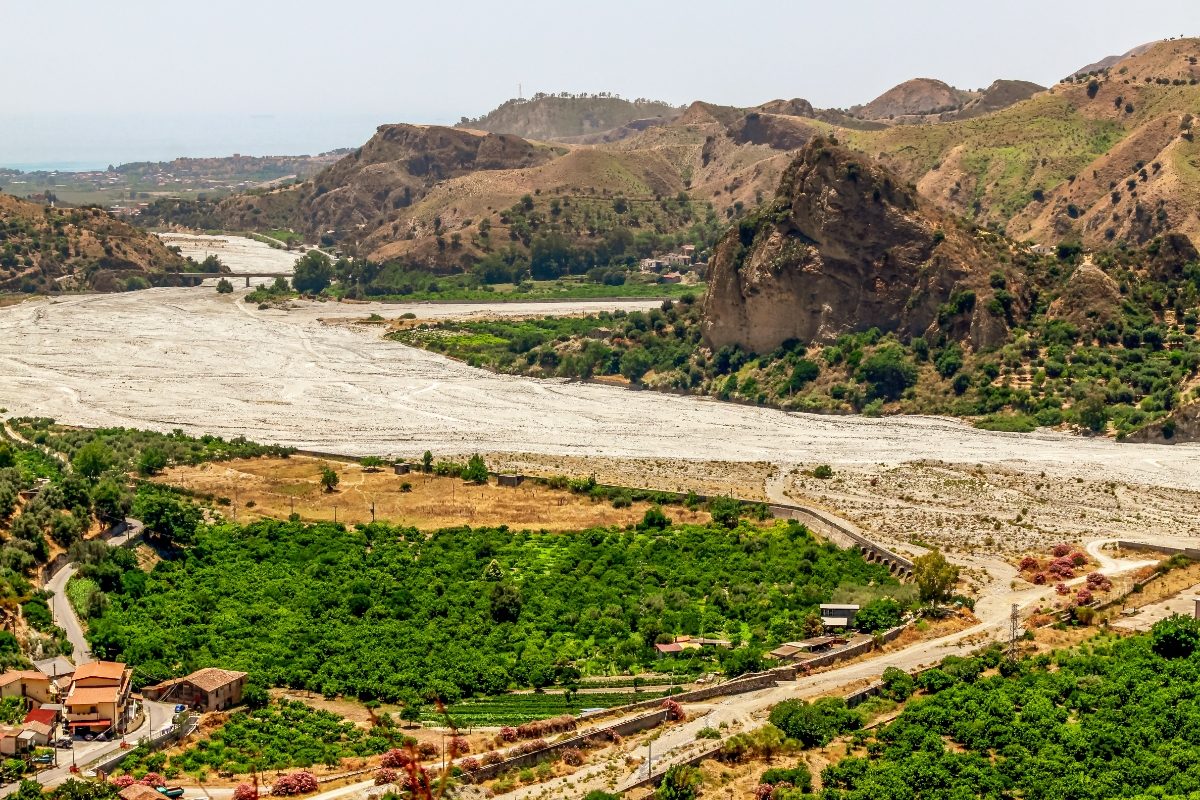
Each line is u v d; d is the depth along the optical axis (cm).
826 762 14775
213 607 19588
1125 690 16238
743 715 15938
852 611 19275
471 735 15325
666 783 13925
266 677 17100
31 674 15238
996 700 15938
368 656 17925
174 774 13862
